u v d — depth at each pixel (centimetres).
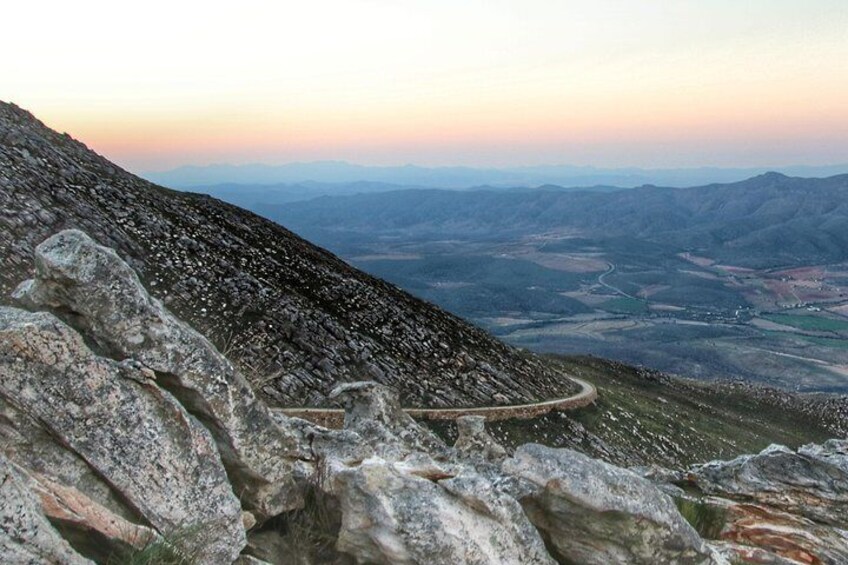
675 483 2047
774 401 14488
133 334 900
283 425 1095
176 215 8194
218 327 6338
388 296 9531
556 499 1106
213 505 865
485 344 9744
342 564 991
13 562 646
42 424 802
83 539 780
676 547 1115
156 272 6600
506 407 7562
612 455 7594
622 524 1087
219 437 943
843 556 1566
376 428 1277
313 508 1030
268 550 958
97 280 896
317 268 9238
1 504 654
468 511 988
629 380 13662
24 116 8169
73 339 823
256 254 8494
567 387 9525
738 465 2025
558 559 1121
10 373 787
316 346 6912
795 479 1934
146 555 773
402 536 934
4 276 4906
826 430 13338
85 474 814
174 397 893
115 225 6894
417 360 8019
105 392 829
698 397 13750
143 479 831
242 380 970
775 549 1575
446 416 6838
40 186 6631
